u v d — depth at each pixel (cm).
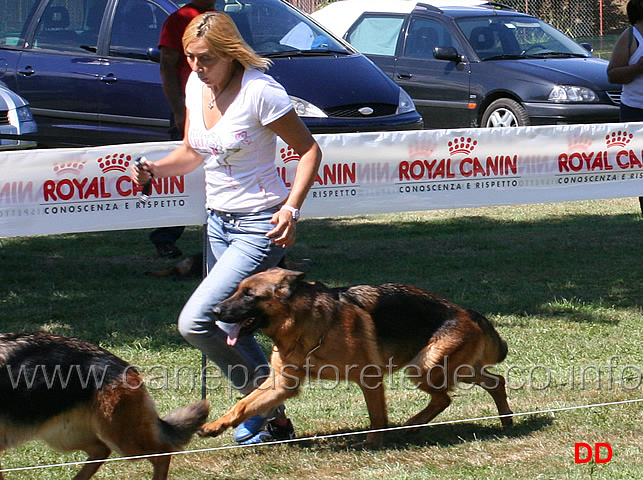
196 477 609
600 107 1842
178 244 1377
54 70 1468
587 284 1132
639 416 712
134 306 1016
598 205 1734
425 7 2108
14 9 1539
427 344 675
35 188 751
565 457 633
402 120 1414
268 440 675
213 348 620
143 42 1433
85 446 580
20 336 562
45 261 1250
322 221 1596
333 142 809
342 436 687
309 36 1483
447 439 680
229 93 581
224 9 1450
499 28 2048
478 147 852
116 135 1431
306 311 612
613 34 3753
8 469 598
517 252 1312
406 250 1328
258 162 596
